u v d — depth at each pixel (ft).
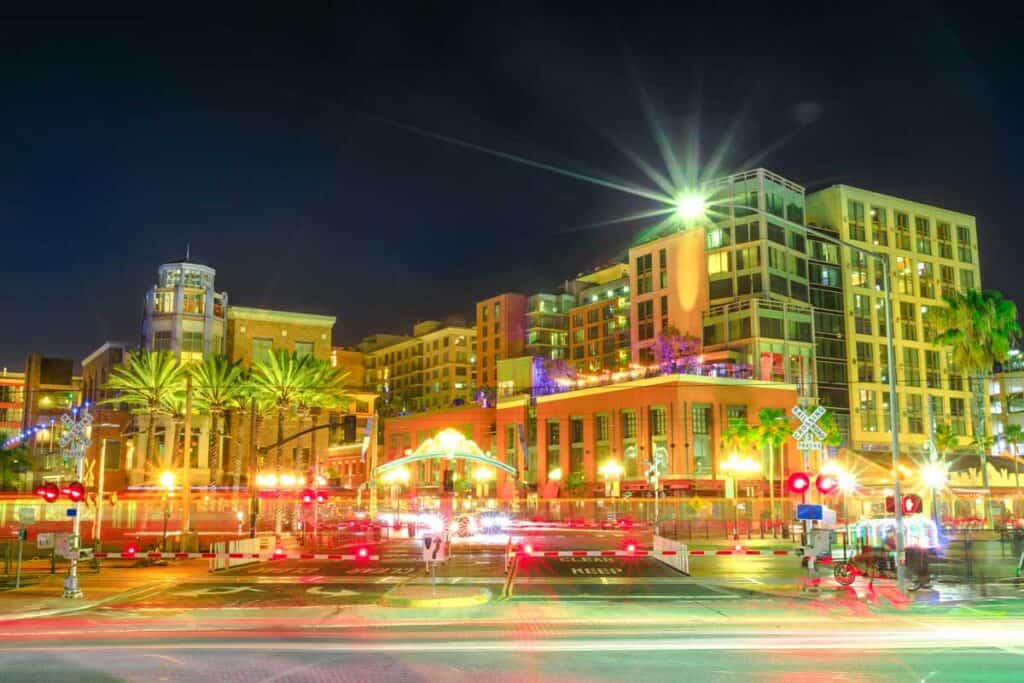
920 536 114.83
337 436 382.01
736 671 42.86
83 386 401.49
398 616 68.13
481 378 546.26
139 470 315.78
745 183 348.38
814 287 354.74
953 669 43.21
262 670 43.62
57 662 46.14
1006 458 246.88
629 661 45.88
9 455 217.56
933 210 397.19
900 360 369.09
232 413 339.77
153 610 73.46
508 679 41.04
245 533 180.65
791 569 116.98
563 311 522.47
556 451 368.89
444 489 125.70
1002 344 232.32
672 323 364.79
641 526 248.93
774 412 270.46
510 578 101.76
